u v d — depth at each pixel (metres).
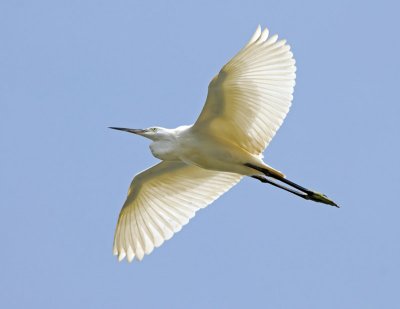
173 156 15.86
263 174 15.69
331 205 16.42
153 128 16.03
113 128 16.20
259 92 14.70
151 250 16.86
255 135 15.22
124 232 16.88
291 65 14.30
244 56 14.16
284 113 14.62
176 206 16.98
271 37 14.08
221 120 15.22
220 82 14.57
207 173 16.78
